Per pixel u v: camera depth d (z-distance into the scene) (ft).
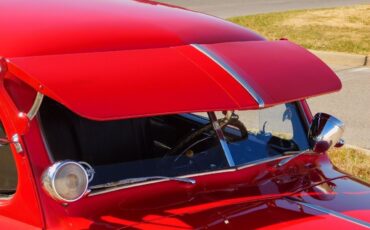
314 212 9.57
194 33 10.73
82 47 9.68
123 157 10.62
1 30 9.82
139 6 11.86
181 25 10.94
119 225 8.87
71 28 10.02
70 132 10.03
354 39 49.44
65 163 8.33
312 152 11.42
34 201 8.89
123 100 8.50
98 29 10.11
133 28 10.36
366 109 30.81
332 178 11.02
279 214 9.41
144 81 8.95
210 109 8.93
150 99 8.68
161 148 11.37
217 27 11.35
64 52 9.49
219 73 9.56
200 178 10.12
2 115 9.12
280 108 11.90
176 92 8.94
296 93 9.80
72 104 8.19
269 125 11.75
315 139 11.44
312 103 31.71
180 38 10.39
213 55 9.96
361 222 9.44
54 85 8.35
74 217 8.89
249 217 9.27
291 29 53.42
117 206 9.23
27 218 8.99
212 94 9.11
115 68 9.08
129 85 8.78
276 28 53.88
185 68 9.51
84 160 10.17
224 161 10.62
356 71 40.47
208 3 72.38
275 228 9.02
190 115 11.96
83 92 8.39
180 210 9.36
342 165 21.25
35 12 10.58
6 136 9.34
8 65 8.77
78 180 8.41
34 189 8.89
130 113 8.40
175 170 10.37
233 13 64.39
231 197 9.86
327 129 11.41
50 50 9.46
